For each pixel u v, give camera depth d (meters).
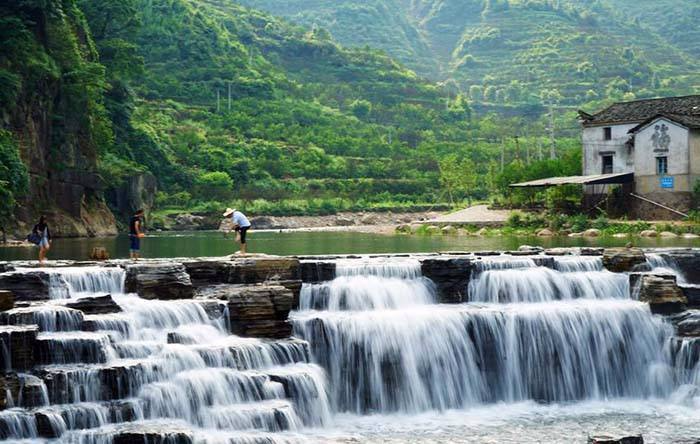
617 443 33.12
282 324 40.25
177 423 34.09
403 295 46.00
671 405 43.25
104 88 133.25
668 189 105.31
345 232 129.50
